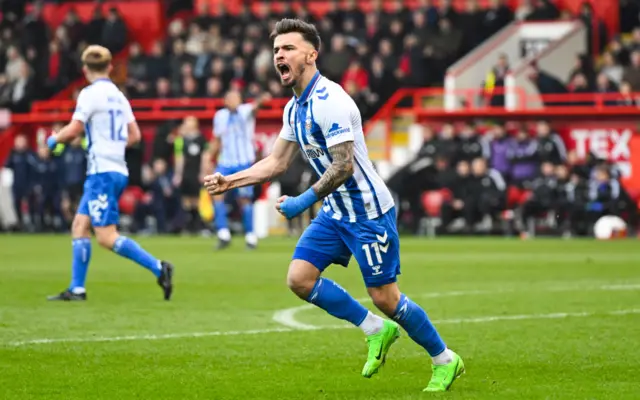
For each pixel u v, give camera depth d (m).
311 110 17.89
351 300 18.62
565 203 70.50
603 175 70.62
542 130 72.50
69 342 23.83
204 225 75.12
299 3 96.94
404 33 84.19
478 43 85.06
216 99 83.62
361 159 18.03
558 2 93.44
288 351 22.84
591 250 57.12
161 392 18.33
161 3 99.44
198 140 75.44
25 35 90.31
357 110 18.03
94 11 91.00
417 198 73.88
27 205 79.81
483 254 54.06
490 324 27.12
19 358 21.70
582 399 17.56
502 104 79.38
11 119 87.00
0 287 36.19
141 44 98.75
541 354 22.42
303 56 17.89
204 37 87.00
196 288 36.22
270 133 81.44
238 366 21.02
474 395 17.97
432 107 84.50
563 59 83.25
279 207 17.80
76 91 89.62
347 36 83.88
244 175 19.03
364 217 18.09
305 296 18.61
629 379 19.55
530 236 71.25
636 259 50.03
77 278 32.28
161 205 76.19
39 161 78.56
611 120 77.19
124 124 31.39
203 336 24.91
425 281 39.22
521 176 72.12
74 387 18.72
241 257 51.41
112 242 31.45
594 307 30.75
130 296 33.53
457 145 72.88
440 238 70.38
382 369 20.73
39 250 56.81
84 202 31.81
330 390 18.58
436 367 18.58
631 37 91.06
